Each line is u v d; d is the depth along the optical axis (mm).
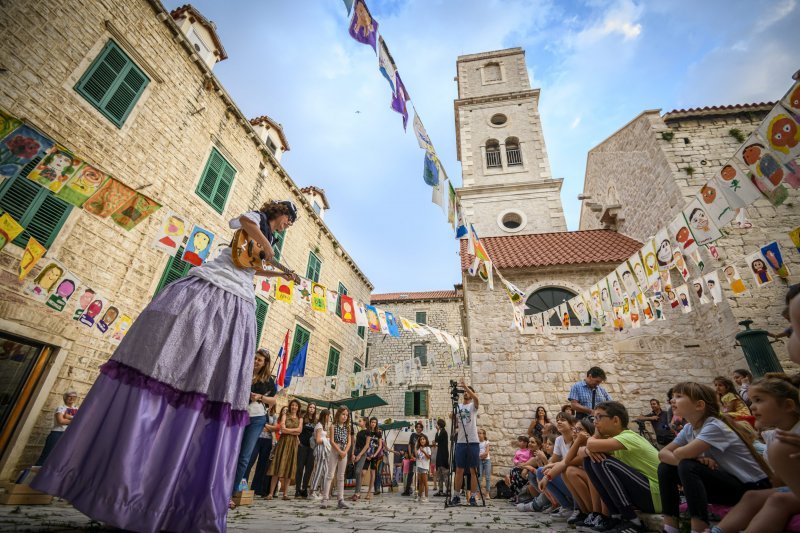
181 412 1565
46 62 6406
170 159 8461
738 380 5414
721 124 11109
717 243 8719
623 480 3146
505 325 10156
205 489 1490
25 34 6176
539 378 9453
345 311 6914
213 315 1779
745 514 2090
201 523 1427
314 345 13617
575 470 3699
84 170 3027
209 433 1632
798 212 8703
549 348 9750
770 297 8086
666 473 2734
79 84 6840
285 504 5238
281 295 6559
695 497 2400
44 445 5766
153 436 1483
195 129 9211
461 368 19922
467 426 5707
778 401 2031
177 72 8852
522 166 18516
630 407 8852
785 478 1661
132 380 1531
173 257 8250
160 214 8070
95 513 1300
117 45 7531
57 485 1321
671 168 10531
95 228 6855
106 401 1497
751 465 2434
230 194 10125
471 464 5566
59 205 6371
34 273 5941
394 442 17484
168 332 1643
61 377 6133
